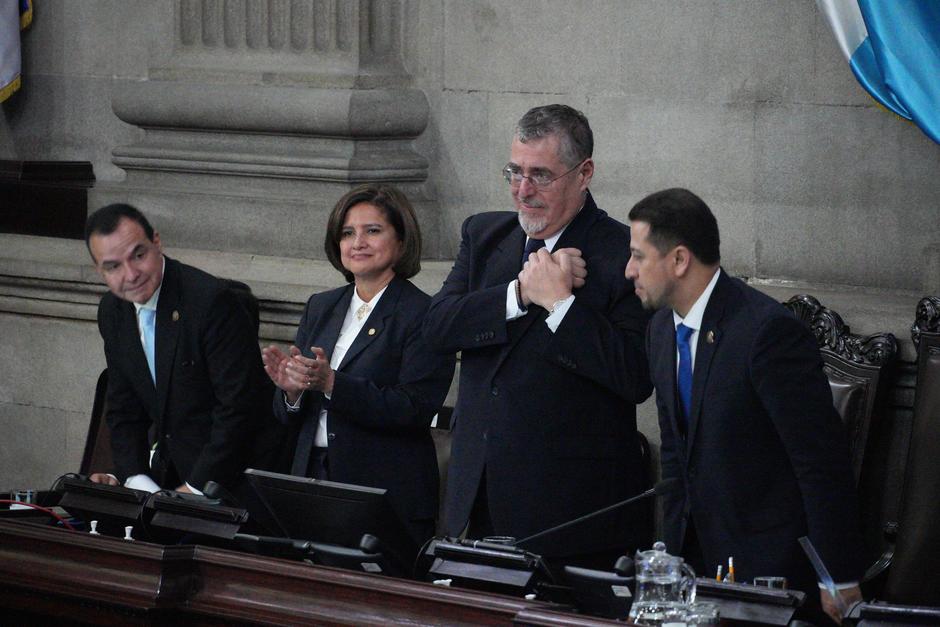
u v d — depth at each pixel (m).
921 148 19.52
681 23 21.12
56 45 26.88
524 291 14.91
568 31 22.03
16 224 25.86
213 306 18.00
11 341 24.44
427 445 16.98
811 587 13.79
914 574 15.86
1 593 14.54
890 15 17.94
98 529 15.46
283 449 18.36
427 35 23.31
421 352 16.78
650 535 15.77
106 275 17.86
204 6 24.67
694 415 13.98
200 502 14.70
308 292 21.27
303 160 23.09
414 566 13.83
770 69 20.52
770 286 20.45
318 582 13.12
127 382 18.64
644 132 21.55
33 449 24.50
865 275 20.06
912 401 17.38
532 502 14.96
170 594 13.69
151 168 24.78
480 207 23.05
